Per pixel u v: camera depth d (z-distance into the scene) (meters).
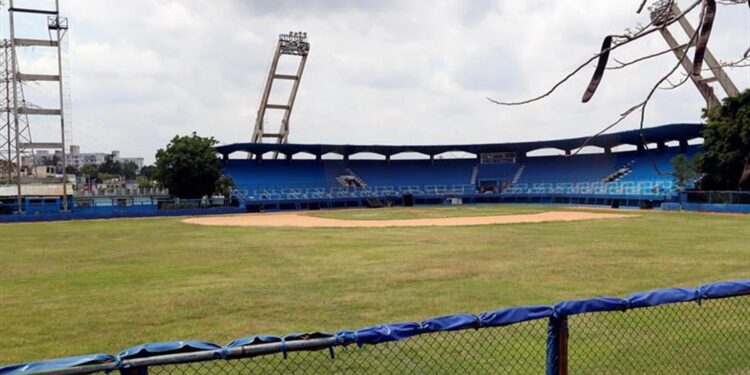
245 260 22.36
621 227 36.72
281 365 8.43
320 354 8.88
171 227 42.47
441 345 9.15
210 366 8.29
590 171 78.50
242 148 75.12
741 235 30.03
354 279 17.42
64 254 25.02
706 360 8.40
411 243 28.45
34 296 15.30
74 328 11.88
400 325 4.68
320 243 29.00
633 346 9.19
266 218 54.50
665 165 66.56
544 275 17.73
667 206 56.12
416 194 80.81
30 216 51.94
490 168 86.88
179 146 65.25
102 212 56.31
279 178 80.19
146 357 3.99
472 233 34.19
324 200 75.31
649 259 21.08
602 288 15.52
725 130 48.88
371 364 8.44
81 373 3.78
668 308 11.58
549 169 83.06
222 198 68.00
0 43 63.50
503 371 8.06
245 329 11.73
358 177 84.62
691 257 21.48
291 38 87.31
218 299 14.61
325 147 78.25
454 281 16.84
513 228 37.56
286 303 14.06
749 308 11.37
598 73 3.17
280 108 89.69
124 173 194.25
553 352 5.16
